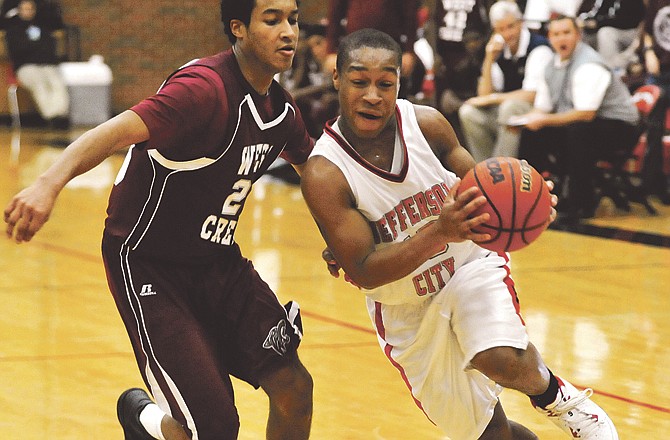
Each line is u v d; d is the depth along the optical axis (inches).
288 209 370.0
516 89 363.6
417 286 120.0
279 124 120.0
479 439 126.0
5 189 405.7
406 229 117.3
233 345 123.6
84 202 388.2
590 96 334.3
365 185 115.6
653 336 207.5
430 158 118.5
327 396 170.7
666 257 289.1
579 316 223.1
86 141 103.9
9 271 268.2
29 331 209.8
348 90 112.3
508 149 348.8
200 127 111.0
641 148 390.0
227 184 116.9
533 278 261.4
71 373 181.9
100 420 157.9
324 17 636.7
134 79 692.7
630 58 390.0
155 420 124.7
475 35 377.4
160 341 116.0
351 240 112.9
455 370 121.7
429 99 433.1
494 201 102.9
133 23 686.5
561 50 338.0
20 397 168.4
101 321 218.5
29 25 644.1
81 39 684.7
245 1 112.9
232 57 115.9
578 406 118.4
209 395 114.0
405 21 351.9
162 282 118.7
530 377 115.3
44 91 647.8
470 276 119.2
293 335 124.1
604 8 390.0
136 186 117.6
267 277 258.4
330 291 245.3
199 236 118.5
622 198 366.0
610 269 273.1
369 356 193.9
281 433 124.0
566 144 345.4
